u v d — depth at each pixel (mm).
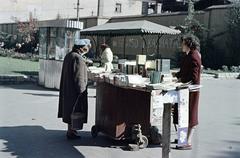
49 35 15188
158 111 6562
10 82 16109
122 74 7395
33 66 24609
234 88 19172
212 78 24531
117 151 7039
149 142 7516
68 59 7461
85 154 6809
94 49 35969
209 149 7512
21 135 7891
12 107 10922
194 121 7242
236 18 30938
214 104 13344
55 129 8484
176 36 34688
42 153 6785
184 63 7062
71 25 14680
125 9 63969
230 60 31266
